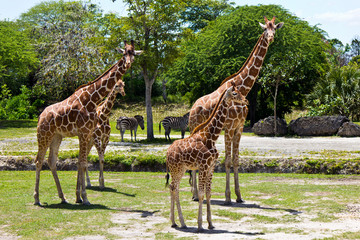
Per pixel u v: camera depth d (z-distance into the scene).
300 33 30.42
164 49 25.17
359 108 28.33
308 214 8.27
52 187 11.39
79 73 35.69
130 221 8.00
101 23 40.69
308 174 13.33
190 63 32.16
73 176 13.45
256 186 11.52
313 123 24.83
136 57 24.75
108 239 6.76
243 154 16.69
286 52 27.20
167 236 6.92
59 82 37.78
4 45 36.97
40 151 9.56
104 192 10.98
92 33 36.94
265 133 25.97
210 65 30.62
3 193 10.48
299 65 29.00
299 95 35.12
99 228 7.45
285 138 24.09
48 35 39.56
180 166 7.53
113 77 9.71
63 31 38.84
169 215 8.49
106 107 11.75
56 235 6.99
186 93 42.78
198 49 32.84
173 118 24.91
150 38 25.22
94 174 14.19
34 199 9.61
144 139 26.23
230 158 9.73
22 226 7.50
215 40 30.98
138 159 15.25
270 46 28.36
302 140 22.53
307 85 33.84
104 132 11.70
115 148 20.48
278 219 8.00
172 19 25.69
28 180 12.68
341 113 27.89
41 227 7.45
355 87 28.31
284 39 27.66
